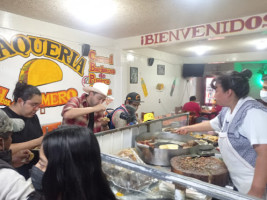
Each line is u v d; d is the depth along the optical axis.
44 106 2.67
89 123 1.83
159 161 1.29
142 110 4.49
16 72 2.38
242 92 1.06
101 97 1.83
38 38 2.56
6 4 2.07
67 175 0.53
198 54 5.61
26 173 1.26
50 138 0.57
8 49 2.29
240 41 3.78
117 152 1.37
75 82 3.06
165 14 2.37
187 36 2.90
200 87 7.48
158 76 4.98
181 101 6.25
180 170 1.05
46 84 2.69
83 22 2.69
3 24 2.24
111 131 1.39
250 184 1.01
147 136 1.63
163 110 5.32
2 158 0.81
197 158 1.24
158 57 4.91
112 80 3.75
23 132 1.42
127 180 1.02
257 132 0.92
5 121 0.83
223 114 1.38
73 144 0.54
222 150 1.14
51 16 2.45
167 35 3.10
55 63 2.78
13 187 0.70
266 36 3.36
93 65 3.33
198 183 0.67
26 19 2.44
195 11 2.28
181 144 1.55
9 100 2.34
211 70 7.42
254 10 2.25
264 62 6.82
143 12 2.32
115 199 0.63
